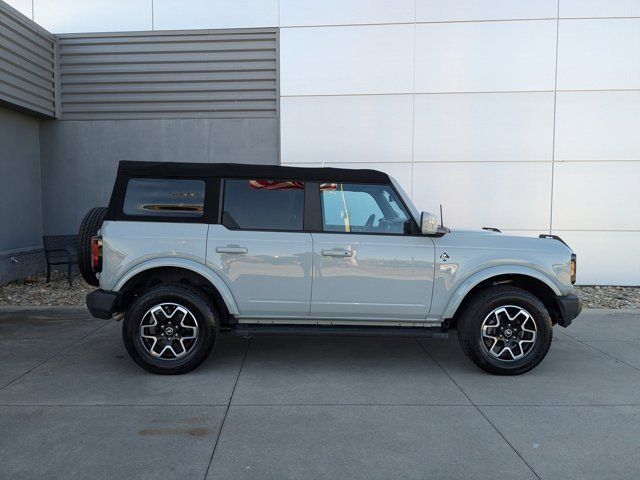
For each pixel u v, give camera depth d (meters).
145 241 4.41
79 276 9.20
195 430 3.40
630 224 8.70
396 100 8.79
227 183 4.59
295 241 4.48
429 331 4.61
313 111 8.90
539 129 8.67
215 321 4.45
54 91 9.17
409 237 4.56
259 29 8.91
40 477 2.81
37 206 9.38
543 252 4.59
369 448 3.18
